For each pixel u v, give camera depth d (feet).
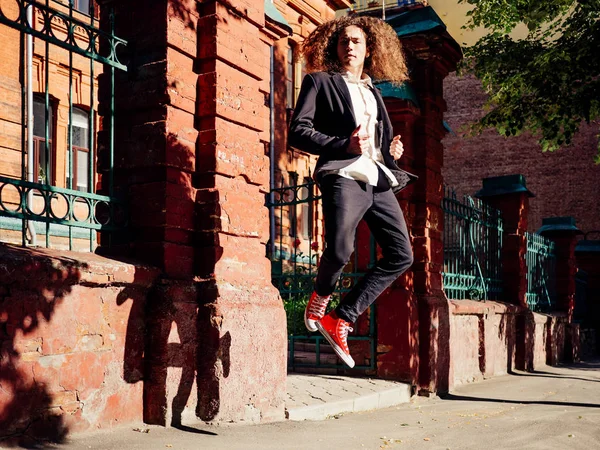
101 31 16.44
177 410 16.93
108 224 17.01
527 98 38.86
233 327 17.93
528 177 95.71
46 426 13.98
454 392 31.81
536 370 48.11
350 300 12.81
